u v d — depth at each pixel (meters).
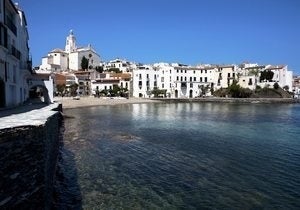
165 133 45.97
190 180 22.89
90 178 23.23
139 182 22.41
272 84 172.62
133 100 142.00
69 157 29.61
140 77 170.50
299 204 18.56
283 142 38.69
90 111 87.69
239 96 164.38
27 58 66.19
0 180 11.30
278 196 19.77
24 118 20.09
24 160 13.17
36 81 68.44
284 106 124.12
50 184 19.31
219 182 22.45
